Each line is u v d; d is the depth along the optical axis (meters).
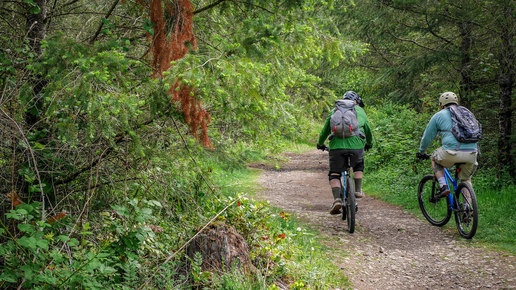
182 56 3.28
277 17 3.80
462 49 9.29
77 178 3.85
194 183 4.64
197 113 3.26
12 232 3.22
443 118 5.98
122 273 3.25
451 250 5.31
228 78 2.97
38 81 3.43
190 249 3.68
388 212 7.78
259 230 4.47
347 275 4.46
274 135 4.22
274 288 3.43
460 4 8.43
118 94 2.84
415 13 9.14
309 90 4.38
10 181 3.32
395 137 12.88
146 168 4.00
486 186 8.32
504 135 8.70
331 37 4.03
